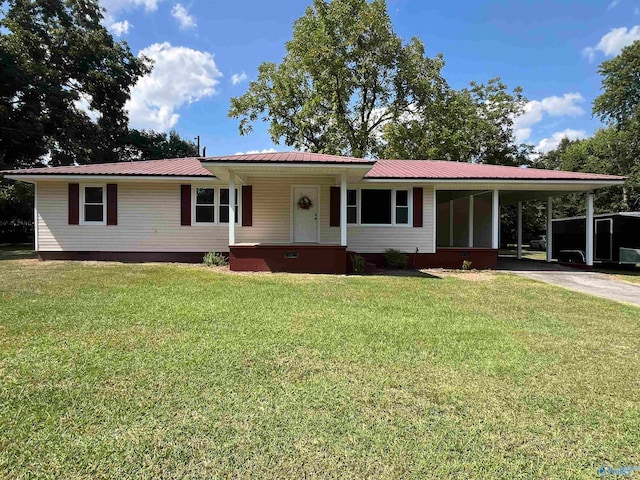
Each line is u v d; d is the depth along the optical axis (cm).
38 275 878
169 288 744
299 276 972
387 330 491
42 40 2355
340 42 2336
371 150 2527
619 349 436
